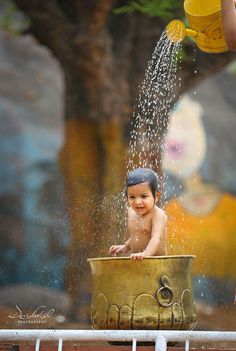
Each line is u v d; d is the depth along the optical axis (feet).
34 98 109.50
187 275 27.35
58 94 110.93
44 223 79.05
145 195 28.40
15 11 73.61
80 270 50.88
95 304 27.25
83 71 63.98
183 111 109.40
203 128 109.29
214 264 64.23
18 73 110.83
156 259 26.58
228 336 23.36
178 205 57.47
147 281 26.50
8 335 23.67
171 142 106.63
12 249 83.61
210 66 63.36
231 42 27.68
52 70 112.47
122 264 26.71
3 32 111.65
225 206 102.37
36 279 69.97
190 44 62.08
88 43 62.54
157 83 36.04
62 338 23.63
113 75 64.54
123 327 26.45
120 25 65.00
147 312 26.35
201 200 103.19
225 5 27.25
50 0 62.90
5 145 104.53
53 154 105.29
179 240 45.70
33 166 103.35
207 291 59.41
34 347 25.80
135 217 28.91
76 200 56.75
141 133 53.88
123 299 26.53
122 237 41.68
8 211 97.09
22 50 112.37
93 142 65.98
